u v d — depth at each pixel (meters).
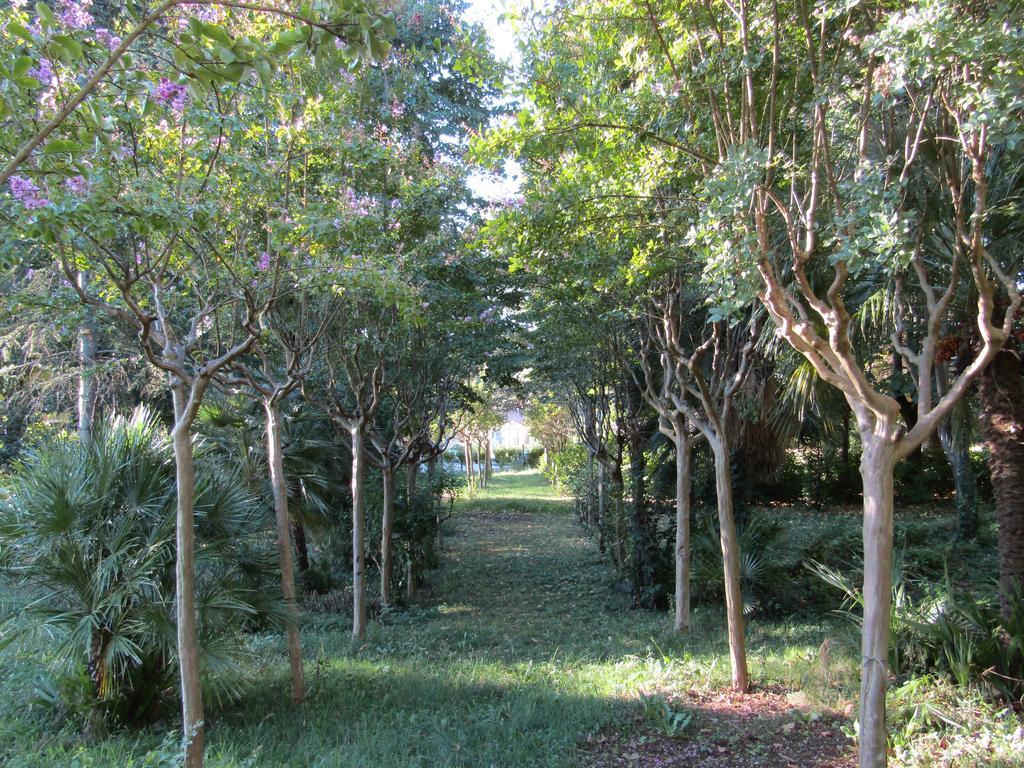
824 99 3.78
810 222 3.73
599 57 4.89
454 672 6.75
